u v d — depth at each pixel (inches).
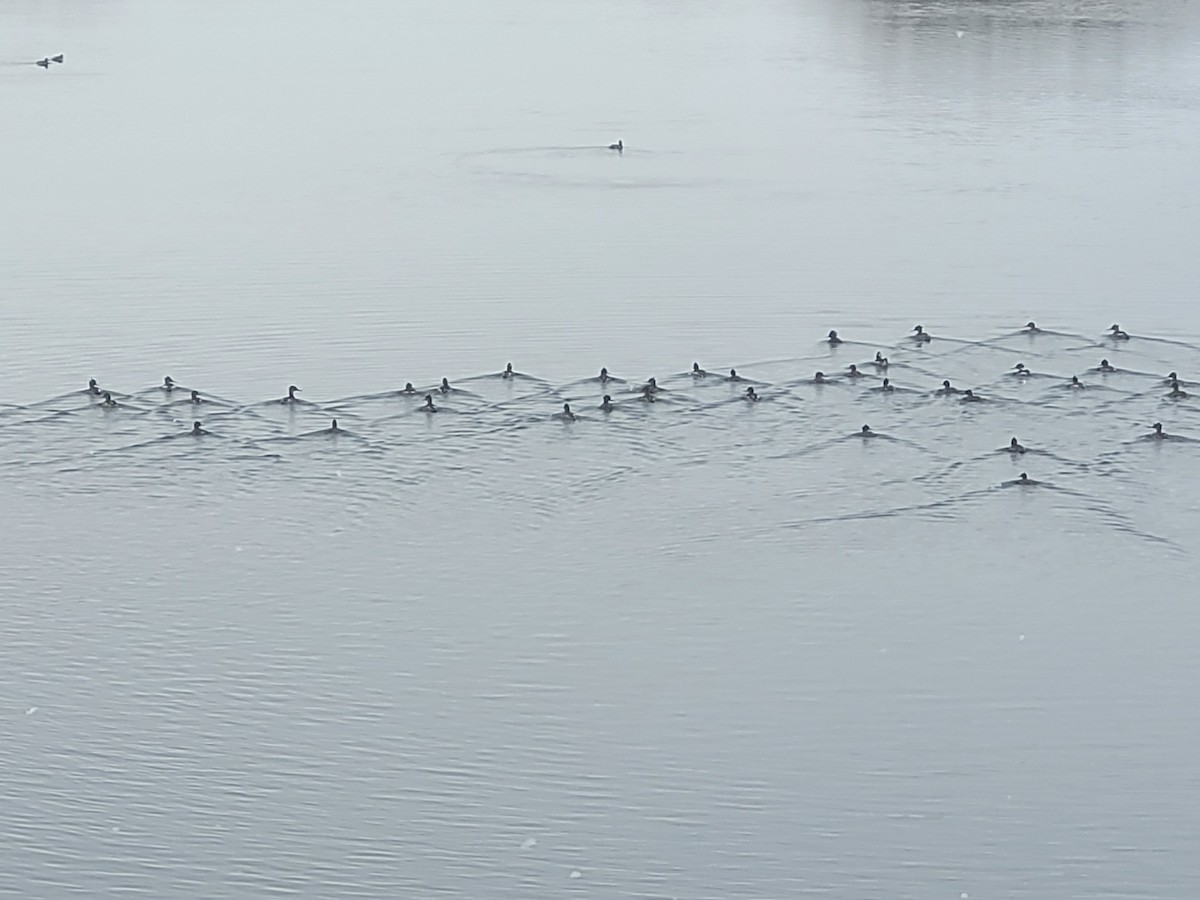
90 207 2618.1
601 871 1038.4
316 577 1402.6
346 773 1135.0
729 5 5575.8
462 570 1413.6
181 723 1195.3
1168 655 1283.2
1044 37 4414.4
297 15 5497.1
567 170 2891.2
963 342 1887.3
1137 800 1106.7
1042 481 1530.5
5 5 5787.4
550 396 1726.1
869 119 3353.8
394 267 2228.1
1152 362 1814.7
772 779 1131.3
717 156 3004.4
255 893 1016.9
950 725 1192.8
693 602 1360.7
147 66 4271.7
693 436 1636.3
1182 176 2765.7
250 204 2632.9
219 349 1882.4
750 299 2066.9
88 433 1652.3
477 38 4813.0
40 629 1322.6
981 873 1035.9
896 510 1491.1
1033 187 2699.3
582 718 1202.6
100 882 1024.2
